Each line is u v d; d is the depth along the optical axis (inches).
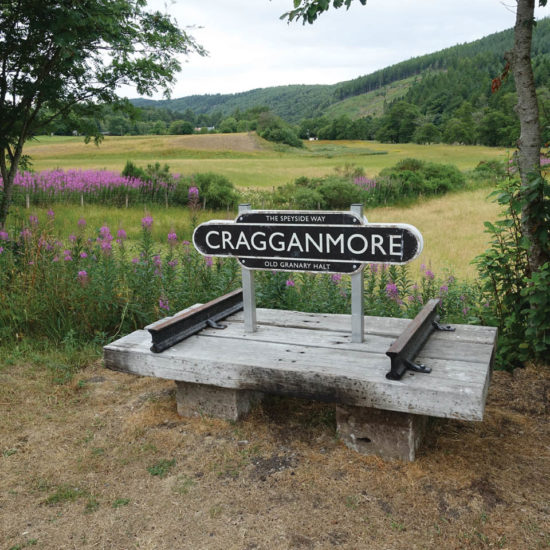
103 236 257.0
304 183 1127.6
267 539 95.0
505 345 166.7
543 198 160.6
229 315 160.4
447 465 113.7
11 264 233.3
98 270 221.6
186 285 222.4
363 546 92.4
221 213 888.3
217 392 134.3
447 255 482.0
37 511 105.7
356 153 4018.2
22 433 135.3
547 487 105.4
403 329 142.0
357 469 113.4
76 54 298.5
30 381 165.8
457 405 100.9
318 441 125.0
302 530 96.8
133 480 114.7
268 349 130.6
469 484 106.9
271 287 214.2
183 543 95.3
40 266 226.5
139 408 146.4
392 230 118.6
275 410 141.3
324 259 127.6
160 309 212.4
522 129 161.5
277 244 132.2
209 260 229.5
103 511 105.0
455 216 866.8
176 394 144.9
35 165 2161.7
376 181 1205.1
